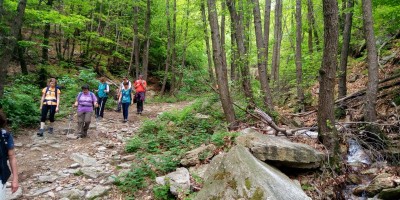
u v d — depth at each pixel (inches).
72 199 206.1
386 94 382.3
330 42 251.8
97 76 797.9
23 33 680.4
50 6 600.4
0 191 135.3
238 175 182.7
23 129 366.0
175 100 757.3
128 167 261.9
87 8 739.4
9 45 377.7
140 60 1019.9
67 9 711.1
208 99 487.2
